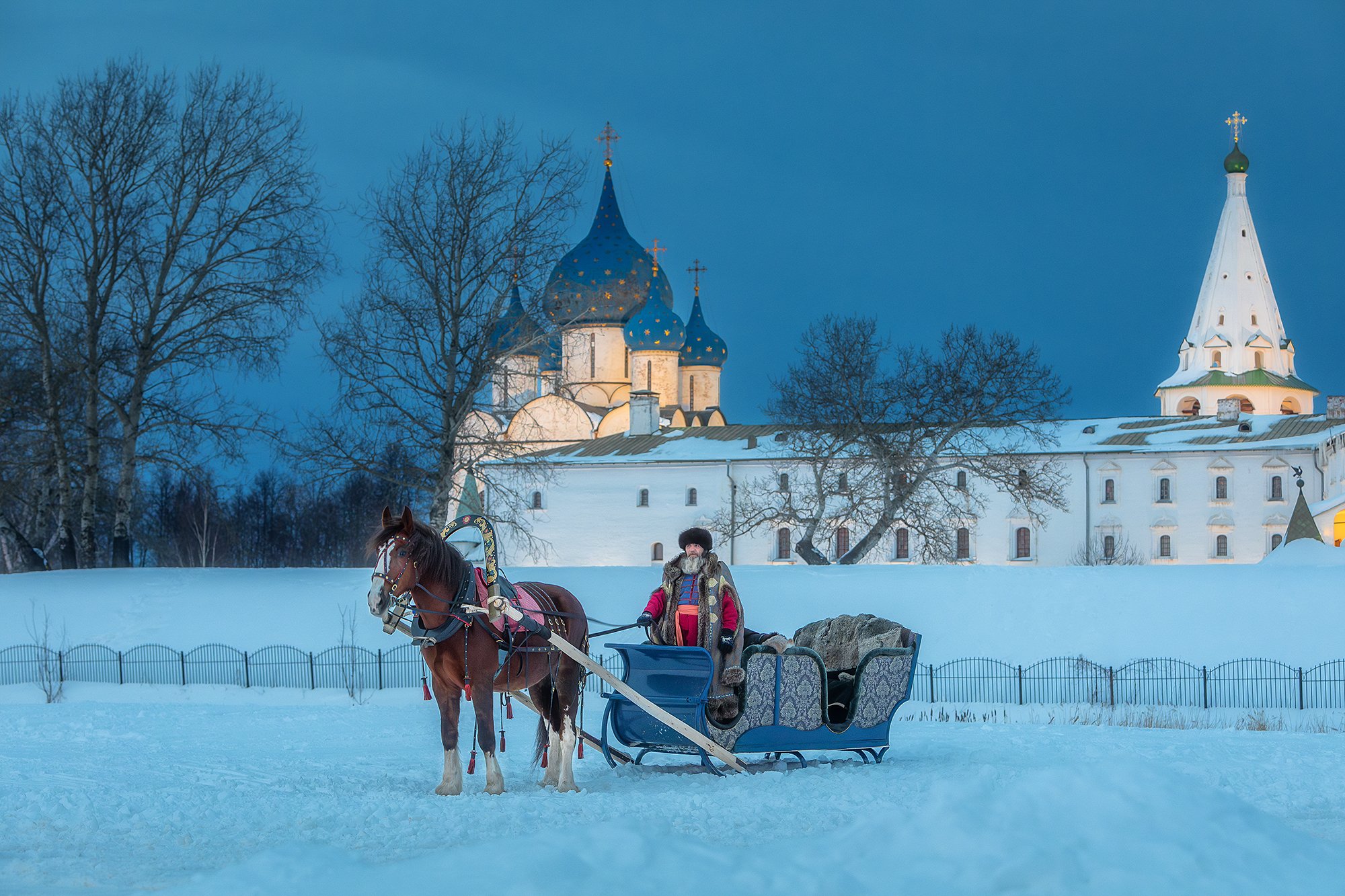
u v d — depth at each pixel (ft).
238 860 28.53
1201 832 20.40
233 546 327.26
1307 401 423.64
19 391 157.58
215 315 156.87
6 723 75.10
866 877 19.58
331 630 131.34
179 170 159.94
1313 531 228.22
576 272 351.46
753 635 48.14
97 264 157.28
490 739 40.83
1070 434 305.73
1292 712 94.53
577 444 324.39
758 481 296.92
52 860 28.53
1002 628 126.52
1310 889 18.60
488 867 19.58
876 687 48.55
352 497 359.05
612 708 46.78
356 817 34.35
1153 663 114.73
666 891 18.75
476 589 41.60
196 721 77.66
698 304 377.30
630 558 304.09
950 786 22.26
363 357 150.51
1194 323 432.66
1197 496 286.05
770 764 47.93
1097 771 22.07
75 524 161.89
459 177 153.28
